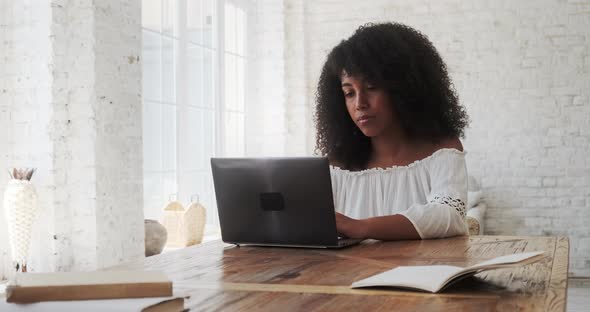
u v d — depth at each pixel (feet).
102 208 13.75
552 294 4.12
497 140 22.79
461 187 7.66
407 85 8.02
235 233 6.79
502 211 22.74
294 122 23.99
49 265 13.25
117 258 14.17
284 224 6.54
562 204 22.33
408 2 23.48
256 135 23.86
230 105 21.89
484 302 3.95
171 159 18.08
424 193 8.04
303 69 23.93
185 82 18.75
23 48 13.35
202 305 3.97
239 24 22.59
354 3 23.93
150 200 17.04
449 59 23.15
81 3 13.60
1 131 13.38
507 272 4.93
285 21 23.91
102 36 13.83
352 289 4.42
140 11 14.99
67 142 13.61
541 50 22.41
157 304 3.44
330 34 24.12
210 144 20.43
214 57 20.80
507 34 22.68
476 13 22.90
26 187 12.58
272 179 6.49
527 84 22.56
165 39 17.81
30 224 12.66
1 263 13.35
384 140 8.35
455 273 4.37
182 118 18.58
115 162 14.17
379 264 5.47
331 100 8.63
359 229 6.78
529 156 22.56
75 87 13.62
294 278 4.88
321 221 6.38
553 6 22.31
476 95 22.93
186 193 18.85
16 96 13.42
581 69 22.16
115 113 14.21
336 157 8.63
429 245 6.51
